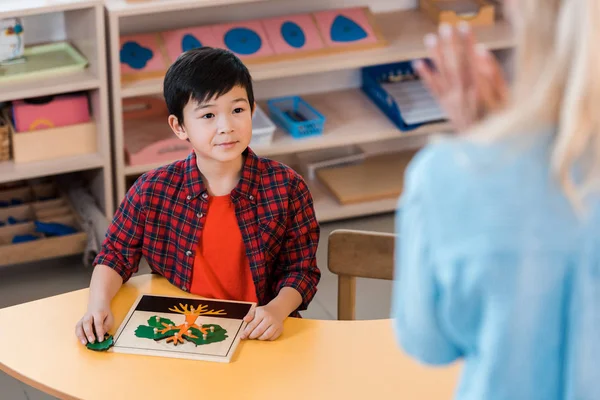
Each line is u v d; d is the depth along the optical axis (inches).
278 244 70.0
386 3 133.3
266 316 61.5
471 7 131.0
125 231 68.4
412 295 34.8
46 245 113.4
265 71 115.5
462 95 36.6
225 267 68.8
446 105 37.3
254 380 56.2
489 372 33.4
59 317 62.8
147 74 113.7
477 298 32.8
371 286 114.9
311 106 129.7
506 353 32.8
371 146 139.7
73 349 59.2
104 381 56.2
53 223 117.3
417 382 56.2
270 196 68.6
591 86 29.4
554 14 31.0
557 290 32.3
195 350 58.7
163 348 58.9
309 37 121.3
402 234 35.0
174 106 66.6
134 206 68.0
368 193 128.3
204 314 62.8
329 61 118.9
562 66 30.4
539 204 31.9
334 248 70.1
